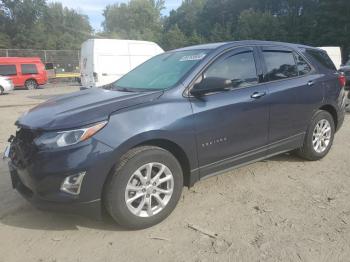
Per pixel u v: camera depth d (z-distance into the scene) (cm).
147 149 370
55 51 3638
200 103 410
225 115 426
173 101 395
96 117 352
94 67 1462
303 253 327
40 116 379
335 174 514
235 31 6475
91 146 342
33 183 350
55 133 345
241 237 356
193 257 327
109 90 463
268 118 475
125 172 356
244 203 429
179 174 396
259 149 475
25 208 431
